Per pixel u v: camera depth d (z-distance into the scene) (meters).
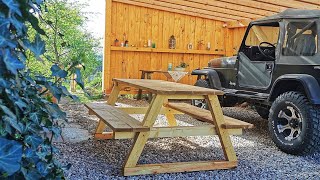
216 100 3.13
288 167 3.26
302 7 6.36
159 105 2.92
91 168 2.99
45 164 1.21
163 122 5.35
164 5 8.18
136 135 2.86
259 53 5.01
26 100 1.11
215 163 3.11
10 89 0.97
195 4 7.73
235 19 8.70
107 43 8.20
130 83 3.63
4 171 0.88
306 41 3.86
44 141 1.28
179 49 8.81
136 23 8.51
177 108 4.10
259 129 5.13
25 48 1.08
